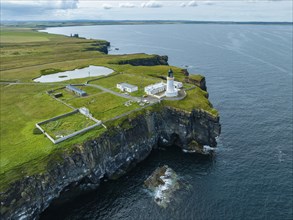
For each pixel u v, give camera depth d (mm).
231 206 58031
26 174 54656
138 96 95500
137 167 74188
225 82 152500
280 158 75625
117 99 93250
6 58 179625
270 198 60188
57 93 100438
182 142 84812
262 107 113688
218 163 73750
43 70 137250
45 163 58031
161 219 55250
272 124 97188
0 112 85750
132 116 79750
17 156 59875
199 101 90625
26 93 103438
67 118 78750
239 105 116312
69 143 64688
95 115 79812
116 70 138125
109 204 59938
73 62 163250
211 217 55281
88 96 97375
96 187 65750
